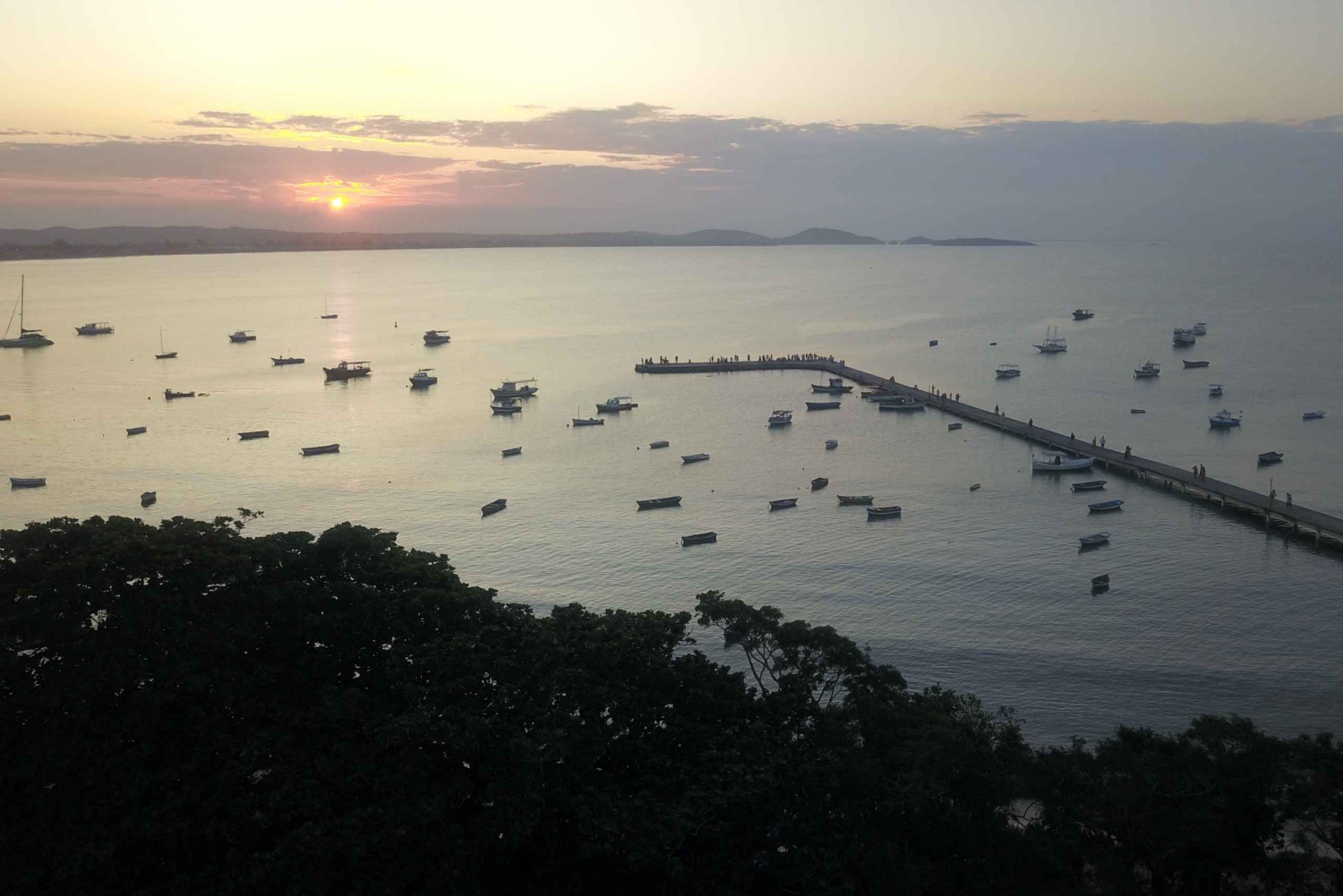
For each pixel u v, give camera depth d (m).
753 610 60.50
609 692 53.12
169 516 148.00
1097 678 94.50
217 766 48.53
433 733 47.94
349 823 45.44
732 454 185.25
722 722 54.38
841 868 47.91
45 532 52.38
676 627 59.50
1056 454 169.88
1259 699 90.56
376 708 50.97
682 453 186.25
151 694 47.88
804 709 55.50
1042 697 91.25
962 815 49.78
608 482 166.00
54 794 46.06
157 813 45.78
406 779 47.91
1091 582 118.44
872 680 58.09
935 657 99.12
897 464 176.38
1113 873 49.81
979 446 189.50
